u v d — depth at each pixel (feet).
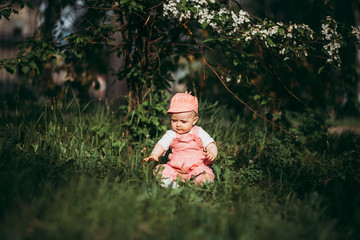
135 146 14.21
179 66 21.72
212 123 17.11
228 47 14.24
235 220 8.36
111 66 19.53
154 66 14.99
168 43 15.14
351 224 8.87
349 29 13.48
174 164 11.56
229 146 15.83
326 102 19.38
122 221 7.81
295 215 8.97
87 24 15.31
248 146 15.76
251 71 15.64
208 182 10.78
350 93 19.38
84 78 19.66
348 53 18.28
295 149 16.21
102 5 14.52
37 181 9.54
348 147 16.83
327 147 16.52
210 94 19.89
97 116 17.37
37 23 21.86
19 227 7.22
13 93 18.52
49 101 18.93
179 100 11.98
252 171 12.07
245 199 9.80
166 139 12.05
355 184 11.35
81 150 12.89
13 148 12.43
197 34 16.80
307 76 18.52
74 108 19.74
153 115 14.83
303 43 13.20
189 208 8.91
